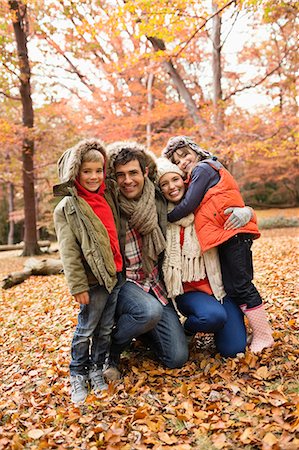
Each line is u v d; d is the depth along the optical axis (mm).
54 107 12883
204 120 10492
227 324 2867
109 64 11680
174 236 2863
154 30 6047
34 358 3436
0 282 7836
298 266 5863
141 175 2662
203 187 2789
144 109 12852
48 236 24266
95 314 2611
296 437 1946
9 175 15359
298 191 25391
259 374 2596
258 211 23391
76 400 2531
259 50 11281
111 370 2762
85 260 2566
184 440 2066
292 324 3334
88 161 2482
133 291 2750
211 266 2871
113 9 6637
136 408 2387
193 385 2580
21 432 2285
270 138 9359
